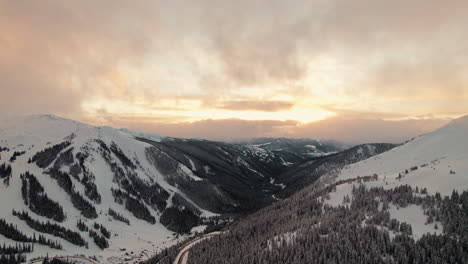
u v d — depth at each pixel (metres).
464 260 115.94
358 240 131.38
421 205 152.12
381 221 144.88
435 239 126.06
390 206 158.12
